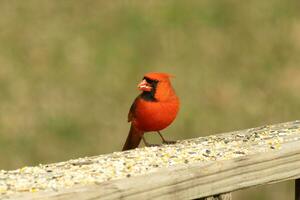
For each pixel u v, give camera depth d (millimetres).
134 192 4699
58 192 4477
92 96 15430
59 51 16891
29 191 4535
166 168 5016
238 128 14594
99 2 18500
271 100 15484
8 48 16969
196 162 5141
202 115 14758
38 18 18000
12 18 17984
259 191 11898
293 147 5480
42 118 14617
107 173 4965
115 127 14422
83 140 14039
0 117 14562
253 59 16828
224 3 18406
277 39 17438
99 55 16797
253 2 18469
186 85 15859
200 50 17062
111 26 17734
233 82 16016
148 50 17000
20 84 15734
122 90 15680
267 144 5660
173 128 14297
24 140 13969
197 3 18406
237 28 17734
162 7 18250
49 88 15641
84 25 17812
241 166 5199
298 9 18297
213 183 5059
